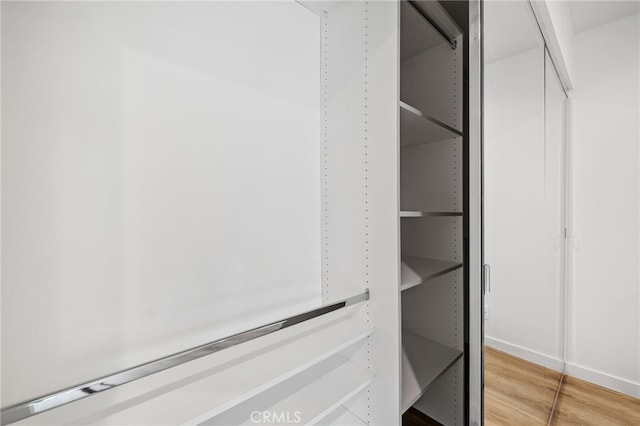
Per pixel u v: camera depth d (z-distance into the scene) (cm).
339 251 108
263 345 86
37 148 55
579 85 136
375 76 97
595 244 133
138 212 68
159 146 72
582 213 137
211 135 82
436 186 140
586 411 133
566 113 141
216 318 83
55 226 57
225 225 85
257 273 93
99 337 63
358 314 103
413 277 106
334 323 102
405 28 123
